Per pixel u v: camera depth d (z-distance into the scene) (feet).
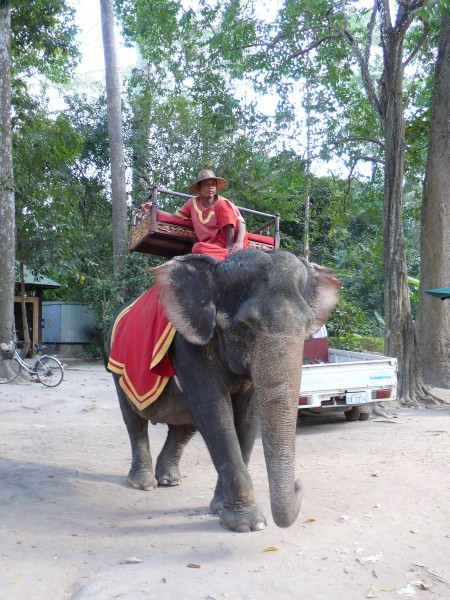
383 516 16.39
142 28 57.77
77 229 73.10
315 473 21.47
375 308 98.17
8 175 50.14
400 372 40.37
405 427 31.63
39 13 58.90
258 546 14.25
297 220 70.18
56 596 12.20
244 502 15.39
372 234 86.89
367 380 31.35
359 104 54.29
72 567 13.32
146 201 19.30
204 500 18.43
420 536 14.92
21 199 66.95
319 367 30.63
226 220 16.72
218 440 15.07
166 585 12.28
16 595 12.08
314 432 30.89
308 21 51.34
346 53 52.19
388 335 40.98
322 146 51.01
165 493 19.44
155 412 17.90
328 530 15.26
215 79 53.42
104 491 19.39
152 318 16.99
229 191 65.26
